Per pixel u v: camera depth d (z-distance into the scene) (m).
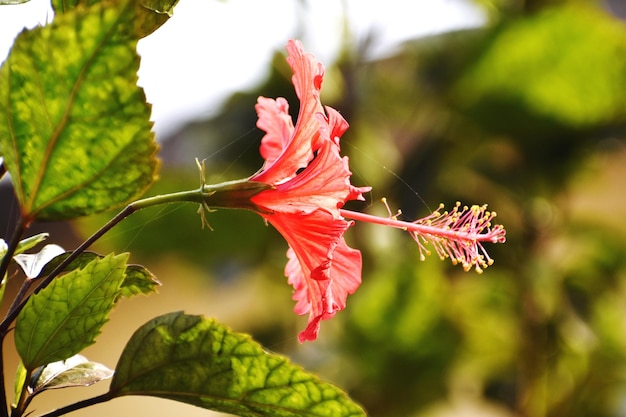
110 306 0.56
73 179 0.54
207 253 1.11
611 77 1.04
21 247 0.58
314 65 0.61
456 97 1.09
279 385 0.56
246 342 0.56
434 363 1.09
